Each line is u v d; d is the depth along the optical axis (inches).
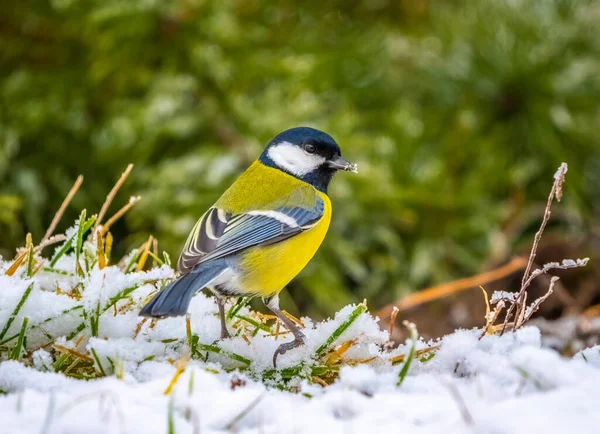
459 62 507.5
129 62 478.3
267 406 159.8
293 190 270.4
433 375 183.9
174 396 161.5
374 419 153.6
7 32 487.5
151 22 471.2
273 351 213.3
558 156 482.6
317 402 164.1
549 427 139.8
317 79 501.4
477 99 502.0
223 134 471.2
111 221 253.4
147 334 207.6
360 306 204.4
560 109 491.8
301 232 260.2
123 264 264.7
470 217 470.9
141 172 470.9
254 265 248.2
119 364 177.8
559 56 498.6
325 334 207.5
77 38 490.9
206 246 241.6
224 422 154.6
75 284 230.8
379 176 455.5
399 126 490.9
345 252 448.1
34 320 198.5
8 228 456.1
